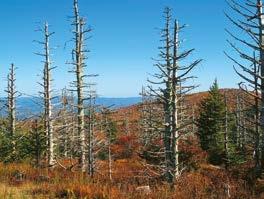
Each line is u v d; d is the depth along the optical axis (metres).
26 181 17.59
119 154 45.19
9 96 36.06
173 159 19.97
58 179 18.08
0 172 20.62
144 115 39.09
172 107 20.14
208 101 44.06
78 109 27.98
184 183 18.19
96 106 24.23
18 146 30.89
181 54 19.98
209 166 30.48
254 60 5.96
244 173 22.14
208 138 42.38
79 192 13.69
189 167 27.95
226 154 32.16
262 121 6.09
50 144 29.72
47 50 30.94
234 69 6.04
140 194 13.62
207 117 42.75
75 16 29.03
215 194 15.03
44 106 30.47
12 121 34.97
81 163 26.62
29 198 12.98
